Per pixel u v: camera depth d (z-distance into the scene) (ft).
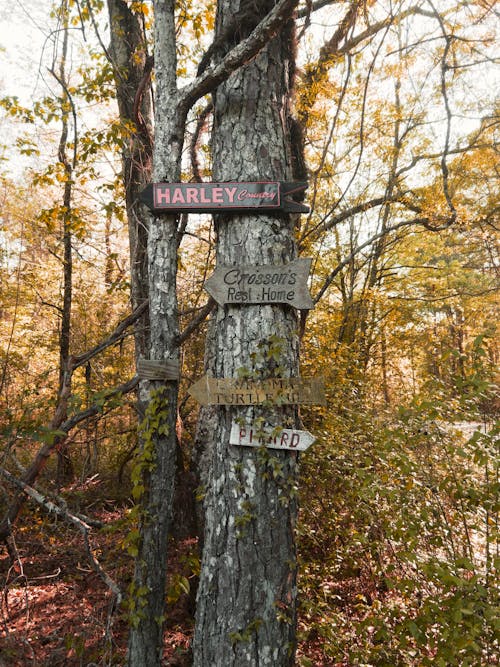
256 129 9.57
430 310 35.29
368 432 14.37
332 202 28.35
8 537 12.59
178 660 11.57
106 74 17.49
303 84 19.33
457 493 8.73
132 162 18.16
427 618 7.58
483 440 8.11
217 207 9.32
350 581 13.74
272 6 9.90
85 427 13.06
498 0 16.75
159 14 10.15
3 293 26.05
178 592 9.81
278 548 8.82
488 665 7.32
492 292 37.93
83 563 15.40
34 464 11.98
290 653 8.66
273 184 9.19
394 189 29.30
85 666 10.68
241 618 8.55
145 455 9.61
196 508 17.08
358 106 26.03
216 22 10.49
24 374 22.48
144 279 18.76
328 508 14.26
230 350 9.25
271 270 9.13
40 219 19.76
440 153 27.94
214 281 9.27
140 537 9.76
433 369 18.99
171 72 10.07
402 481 11.19
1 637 11.87
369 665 9.23
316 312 26.86
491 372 8.82
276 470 8.77
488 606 7.08
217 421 9.50
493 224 32.32
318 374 18.56
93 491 21.20
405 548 8.79
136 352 18.74
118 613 12.90
